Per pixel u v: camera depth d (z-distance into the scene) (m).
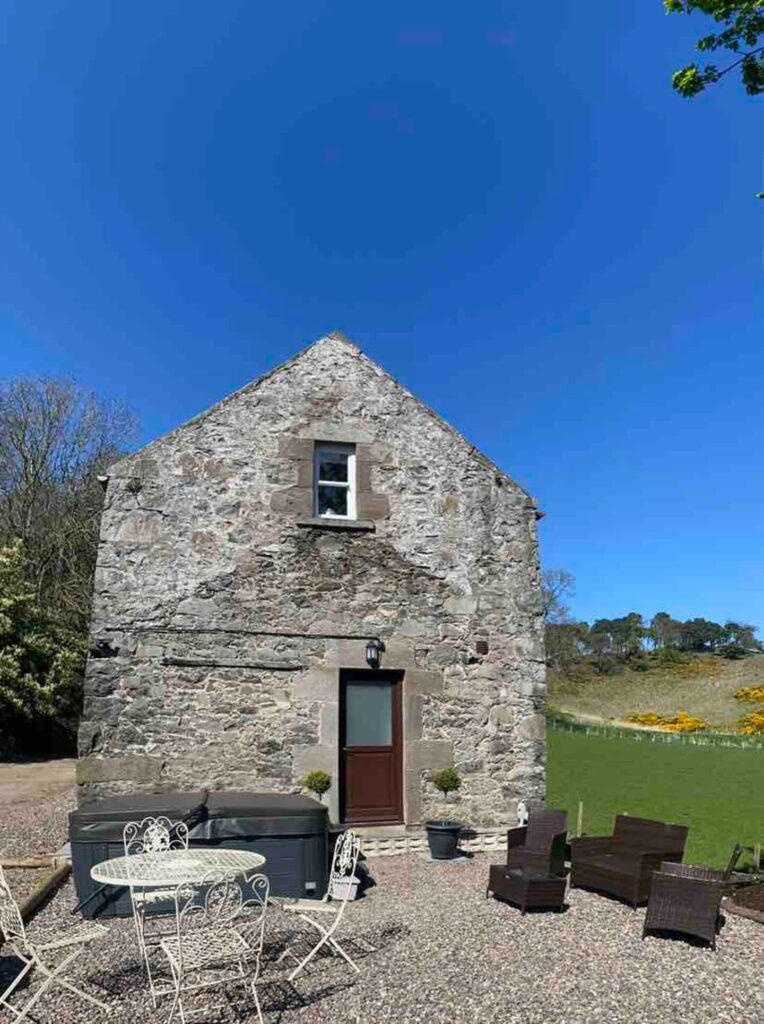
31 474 26.14
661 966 5.11
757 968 5.12
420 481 10.01
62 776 15.66
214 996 4.54
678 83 5.54
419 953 5.31
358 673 9.46
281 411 9.70
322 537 9.51
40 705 19.58
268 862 6.58
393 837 8.95
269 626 9.10
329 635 9.26
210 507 9.22
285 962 5.13
